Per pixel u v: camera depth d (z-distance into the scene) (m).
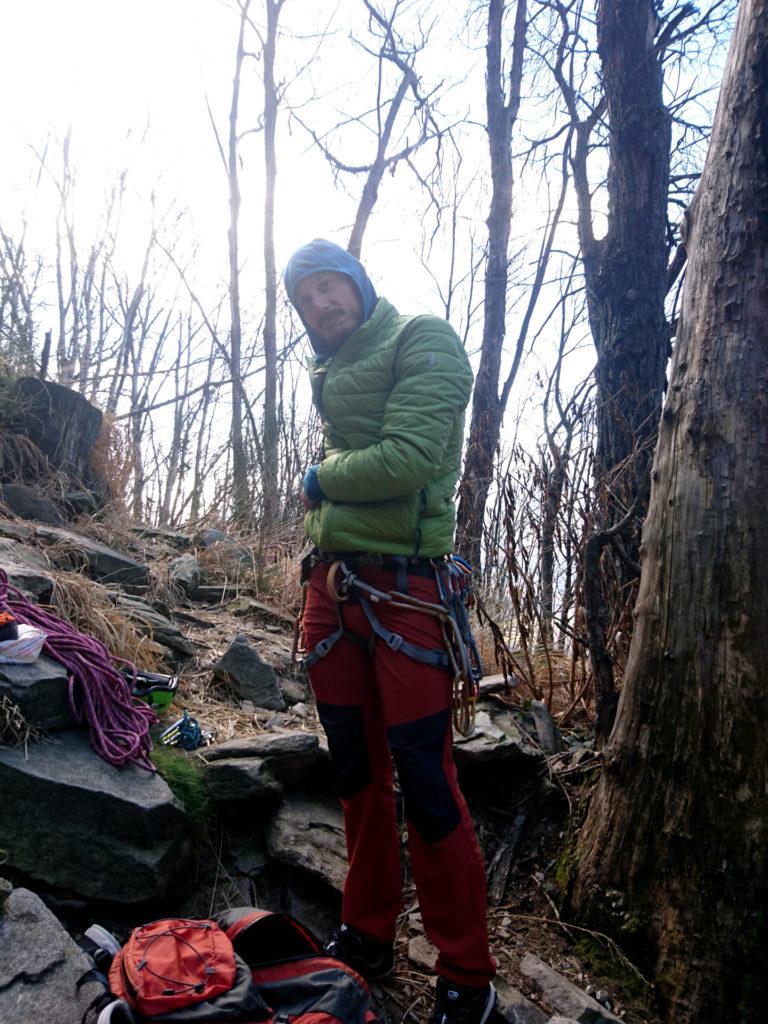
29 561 3.27
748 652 2.10
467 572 2.09
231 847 2.44
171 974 1.64
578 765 2.88
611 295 4.78
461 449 2.07
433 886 1.87
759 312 2.20
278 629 4.03
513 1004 2.06
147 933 1.74
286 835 2.45
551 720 3.19
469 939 1.86
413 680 1.88
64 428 4.70
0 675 2.19
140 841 2.12
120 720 2.44
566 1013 2.07
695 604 2.21
